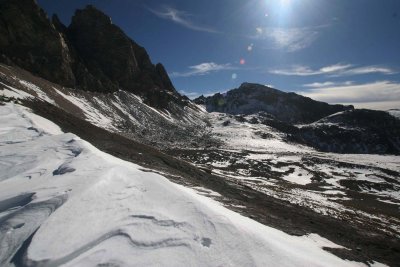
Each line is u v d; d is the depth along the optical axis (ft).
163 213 28.84
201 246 24.40
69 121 124.36
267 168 263.90
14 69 265.54
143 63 609.01
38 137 68.64
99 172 37.76
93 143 91.20
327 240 48.78
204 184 75.41
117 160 60.08
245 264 23.34
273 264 24.16
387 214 144.05
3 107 98.58
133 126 352.90
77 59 399.44
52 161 48.52
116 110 373.20
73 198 29.35
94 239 24.23
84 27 486.38
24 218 27.14
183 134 414.82
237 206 55.72
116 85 458.91
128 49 502.79
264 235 29.43
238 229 27.04
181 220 27.81
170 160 96.99
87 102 340.18
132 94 480.23
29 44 318.45
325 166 314.76
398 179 295.89
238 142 471.62
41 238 23.32
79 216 26.91
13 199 32.30
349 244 50.98
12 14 310.24
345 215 95.04
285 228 47.39
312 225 58.54
